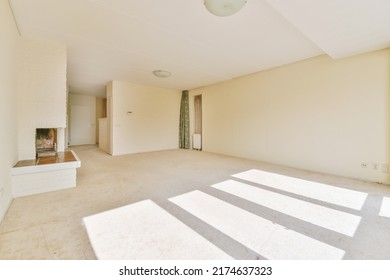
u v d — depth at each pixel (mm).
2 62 1997
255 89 5281
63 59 3480
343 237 1706
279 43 3445
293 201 2492
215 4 2307
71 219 1985
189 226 1877
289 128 4531
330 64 3816
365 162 3428
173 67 4816
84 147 7859
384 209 2260
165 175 3707
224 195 2686
